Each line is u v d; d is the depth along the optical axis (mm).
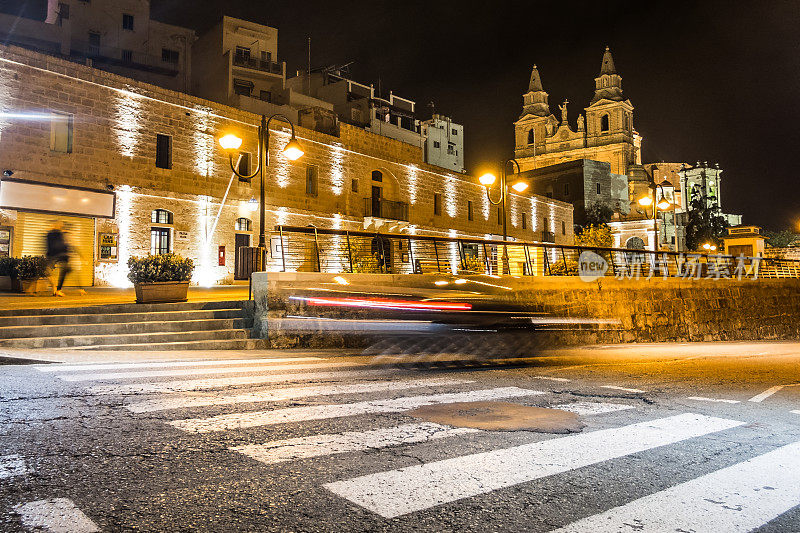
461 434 4465
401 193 33594
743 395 7031
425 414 5145
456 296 11141
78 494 2957
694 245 71125
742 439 4609
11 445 3768
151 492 3023
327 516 2764
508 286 15430
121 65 41781
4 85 18219
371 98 57000
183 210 23094
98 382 6121
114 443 3900
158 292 12391
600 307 18109
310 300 11609
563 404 5887
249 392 5918
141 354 9008
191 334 10734
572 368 9438
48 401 5098
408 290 11523
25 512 2693
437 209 36625
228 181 24875
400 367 8492
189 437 4121
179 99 23172
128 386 5969
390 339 10898
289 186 27250
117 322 10969
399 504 2947
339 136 30812
